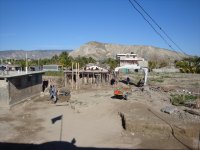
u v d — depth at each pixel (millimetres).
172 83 52844
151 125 18062
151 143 16047
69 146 15672
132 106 26094
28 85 31578
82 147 15484
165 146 15531
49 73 58125
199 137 17094
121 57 116750
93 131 18750
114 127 19672
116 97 33125
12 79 26547
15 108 26594
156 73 90188
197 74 84250
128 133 18031
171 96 34062
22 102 29188
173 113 22891
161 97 33219
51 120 22000
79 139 16984
